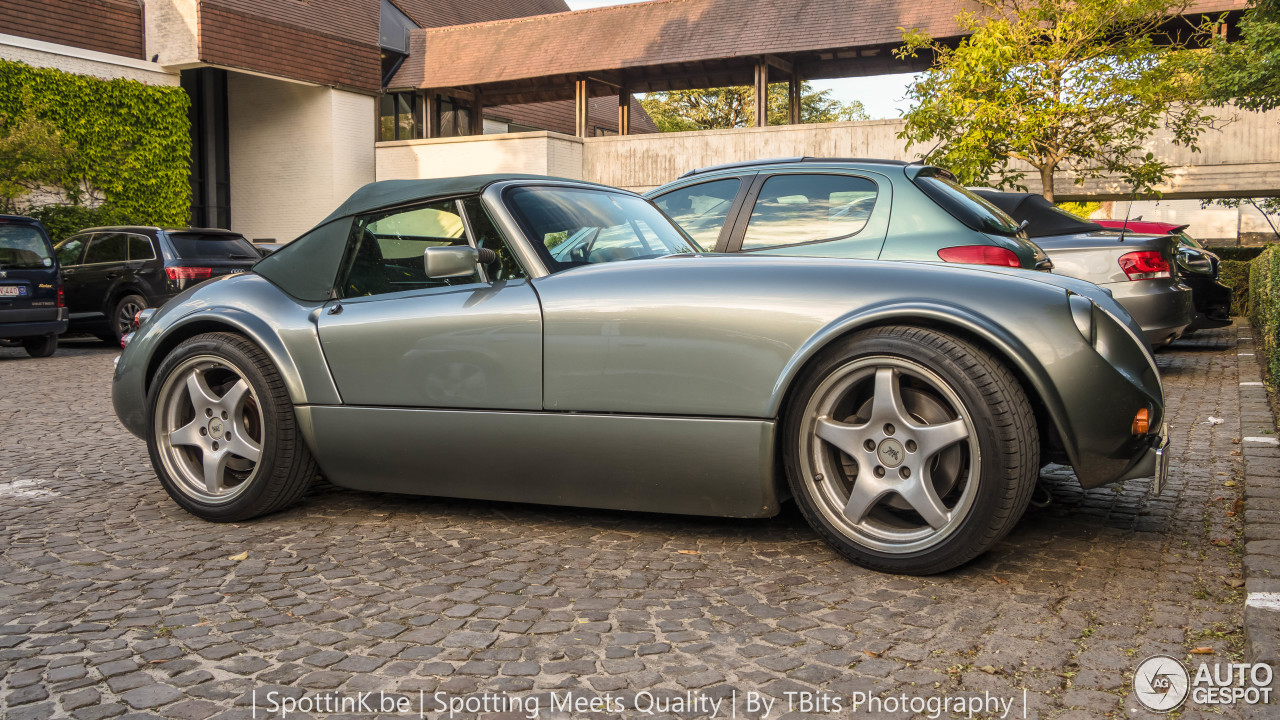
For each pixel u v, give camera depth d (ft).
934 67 53.36
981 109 46.14
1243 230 147.54
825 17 77.82
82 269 41.39
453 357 11.00
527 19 90.99
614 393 10.25
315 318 11.89
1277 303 21.24
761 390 9.73
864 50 79.00
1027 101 47.34
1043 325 9.08
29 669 7.58
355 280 12.04
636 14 86.74
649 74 86.58
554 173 78.07
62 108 65.10
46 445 18.11
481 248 11.18
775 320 9.69
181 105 73.20
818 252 16.19
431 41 93.35
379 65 88.69
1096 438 9.08
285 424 11.83
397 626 8.45
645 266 10.59
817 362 9.65
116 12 72.38
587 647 7.92
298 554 10.72
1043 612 8.54
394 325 11.34
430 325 11.13
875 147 70.13
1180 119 48.98
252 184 88.79
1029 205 25.81
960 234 15.33
